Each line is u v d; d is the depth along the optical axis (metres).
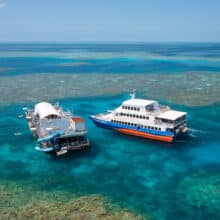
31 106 93.00
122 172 49.56
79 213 37.62
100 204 39.81
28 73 166.50
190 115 81.38
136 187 44.56
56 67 195.38
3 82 136.38
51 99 103.44
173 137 61.28
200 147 59.94
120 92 114.75
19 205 39.28
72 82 136.75
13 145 61.22
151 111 65.56
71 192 43.00
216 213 38.00
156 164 52.56
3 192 42.66
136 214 37.66
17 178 47.22
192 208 39.09
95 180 46.75
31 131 66.88
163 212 38.19
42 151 57.25
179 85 126.38
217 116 80.12
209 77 147.12
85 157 55.56
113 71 173.25
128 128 66.56
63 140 57.38
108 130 70.81
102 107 93.31
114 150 58.97
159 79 142.88
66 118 59.69
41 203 39.84
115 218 36.66
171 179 47.06
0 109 89.50
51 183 45.66
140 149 59.50
